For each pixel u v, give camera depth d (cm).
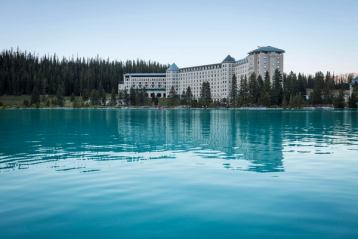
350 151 2903
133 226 1192
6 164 2311
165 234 1125
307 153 2784
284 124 6506
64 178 1886
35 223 1218
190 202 1445
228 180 1825
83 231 1150
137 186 1709
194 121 7544
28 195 1552
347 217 1252
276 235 1106
